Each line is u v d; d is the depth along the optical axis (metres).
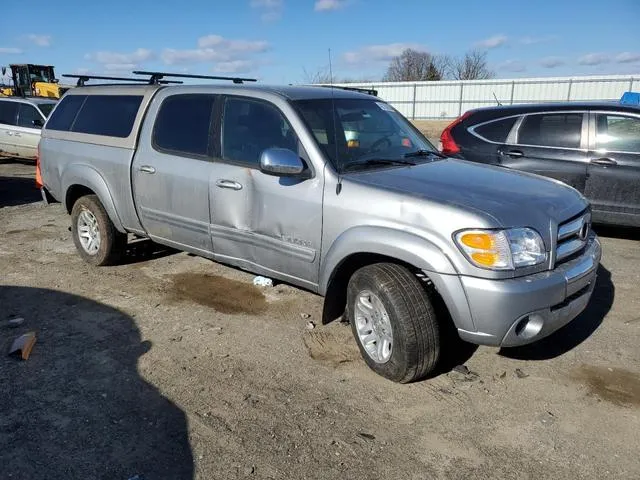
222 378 3.73
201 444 3.05
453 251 3.28
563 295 3.41
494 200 3.48
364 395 3.53
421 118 42.91
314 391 3.58
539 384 3.68
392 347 3.54
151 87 5.32
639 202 6.61
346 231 3.72
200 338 4.32
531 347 4.19
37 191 10.97
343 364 3.93
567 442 3.08
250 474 2.82
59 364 3.91
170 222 5.02
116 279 5.64
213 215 4.61
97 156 5.57
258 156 4.30
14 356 4.02
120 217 5.52
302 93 4.44
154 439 3.09
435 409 3.39
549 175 7.09
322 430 3.18
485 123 7.65
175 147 4.91
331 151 4.01
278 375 3.78
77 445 3.04
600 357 4.04
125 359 3.99
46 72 24.81
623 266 6.08
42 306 4.95
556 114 7.16
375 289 3.56
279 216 4.13
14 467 2.86
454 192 3.57
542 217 3.46
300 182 4.00
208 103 4.73
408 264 3.63
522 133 7.34
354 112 4.55
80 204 5.93
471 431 3.18
